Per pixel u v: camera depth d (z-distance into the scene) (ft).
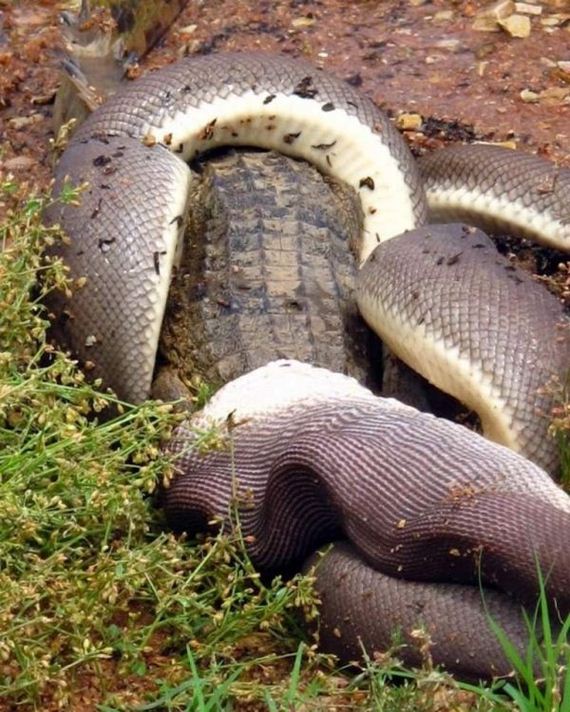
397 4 31.35
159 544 17.54
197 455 19.45
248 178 23.66
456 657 16.34
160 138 24.03
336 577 17.52
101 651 16.14
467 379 20.68
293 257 22.43
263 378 20.11
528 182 24.77
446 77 29.40
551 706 15.24
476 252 21.76
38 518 17.25
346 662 17.31
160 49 30.25
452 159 25.40
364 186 24.80
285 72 24.72
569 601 15.83
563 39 30.32
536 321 20.81
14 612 16.83
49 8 31.48
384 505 17.21
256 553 18.66
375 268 21.99
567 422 19.66
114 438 18.58
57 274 20.03
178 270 22.74
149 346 21.34
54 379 19.67
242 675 17.24
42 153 27.61
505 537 16.17
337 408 18.76
